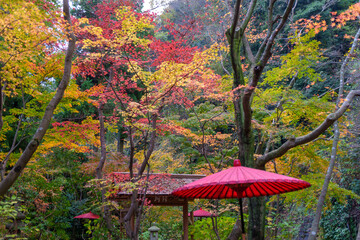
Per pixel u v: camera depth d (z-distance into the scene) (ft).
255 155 27.04
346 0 61.46
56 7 17.72
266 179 11.74
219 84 27.94
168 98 24.53
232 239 29.94
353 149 37.19
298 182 11.84
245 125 23.21
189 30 27.22
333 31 58.49
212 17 40.40
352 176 38.83
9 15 15.17
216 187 15.60
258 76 21.08
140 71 21.99
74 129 26.40
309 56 29.04
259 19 64.90
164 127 25.61
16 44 17.58
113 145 54.65
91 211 38.09
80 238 46.83
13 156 27.22
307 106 26.96
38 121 31.94
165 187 27.53
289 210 39.93
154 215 40.75
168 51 24.44
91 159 44.47
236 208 30.68
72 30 18.99
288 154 31.12
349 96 21.63
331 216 40.98
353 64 37.37
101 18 29.81
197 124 35.60
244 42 27.78
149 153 23.41
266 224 34.30
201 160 46.21
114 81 28.12
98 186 27.35
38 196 32.24
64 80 18.83
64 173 50.90
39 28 16.49
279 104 28.02
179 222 40.68
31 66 21.01
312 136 21.56
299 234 38.52
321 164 30.32
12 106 35.58
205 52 21.59
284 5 64.03
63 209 35.96
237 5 21.65
